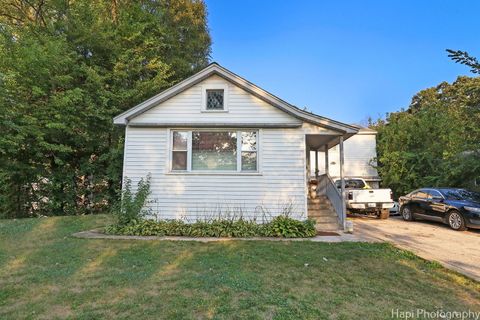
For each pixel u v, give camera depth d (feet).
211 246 22.39
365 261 19.10
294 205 30.35
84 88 42.57
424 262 19.42
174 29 59.47
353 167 69.67
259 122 31.53
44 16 49.39
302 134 31.32
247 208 30.50
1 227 27.94
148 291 13.61
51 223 30.35
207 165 31.42
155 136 31.86
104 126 42.83
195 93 32.37
